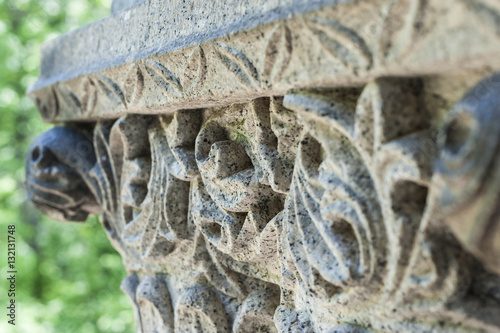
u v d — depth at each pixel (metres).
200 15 0.84
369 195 0.72
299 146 0.79
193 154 0.92
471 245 0.60
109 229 1.12
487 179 0.57
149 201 0.98
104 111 1.01
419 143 0.65
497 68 0.60
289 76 0.76
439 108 0.68
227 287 0.93
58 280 2.46
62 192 1.13
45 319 2.27
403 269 0.69
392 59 0.64
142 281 1.05
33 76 2.26
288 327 0.83
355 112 0.73
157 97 0.90
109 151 1.04
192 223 0.94
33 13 2.25
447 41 0.59
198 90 0.84
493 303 0.64
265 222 0.85
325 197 0.76
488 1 0.55
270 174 0.82
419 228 0.67
